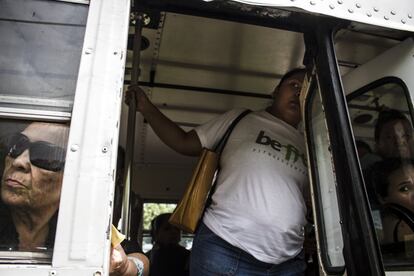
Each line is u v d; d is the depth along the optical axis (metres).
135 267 1.58
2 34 1.34
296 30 1.83
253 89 3.11
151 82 2.99
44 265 1.13
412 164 1.76
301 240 2.08
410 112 1.76
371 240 1.43
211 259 1.98
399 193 1.81
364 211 1.46
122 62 1.34
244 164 2.08
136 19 2.12
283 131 2.22
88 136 1.24
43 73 1.31
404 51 1.83
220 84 3.04
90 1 1.39
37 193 1.22
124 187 1.97
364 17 1.67
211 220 2.06
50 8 1.39
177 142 2.37
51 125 1.27
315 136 1.90
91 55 1.33
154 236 3.93
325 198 1.81
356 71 2.08
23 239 1.18
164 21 2.35
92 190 1.20
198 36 2.51
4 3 1.37
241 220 1.97
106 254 1.16
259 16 1.77
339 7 1.66
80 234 1.16
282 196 2.00
